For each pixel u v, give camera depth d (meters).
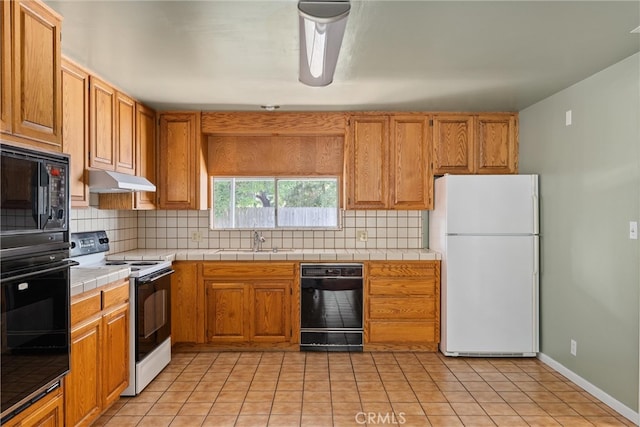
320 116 4.52
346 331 4.32
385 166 4.52
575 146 3.51
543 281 4.04
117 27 2.38
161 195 4.49
